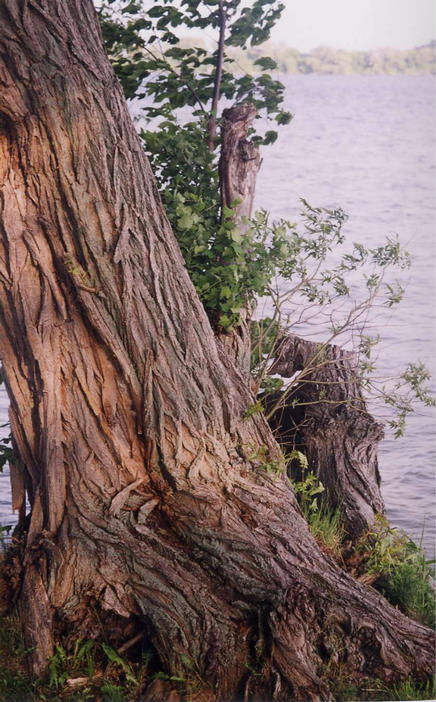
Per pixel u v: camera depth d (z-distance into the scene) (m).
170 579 4.46
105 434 4.72
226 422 4.99
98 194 4.67
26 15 4.52
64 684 4.38
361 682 4.45
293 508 4.96
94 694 4.36
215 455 4.86
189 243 5.65
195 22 6.41
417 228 21.56
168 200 5.75
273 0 6.36
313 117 60.03
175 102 6.62
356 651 4.51
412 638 4.61
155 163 6.08
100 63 4.80
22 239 4.66
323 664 4.45
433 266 16.88
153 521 4.70
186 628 4.41
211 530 4.61
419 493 7.90
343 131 51.88
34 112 4.57
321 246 6.26
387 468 8.50
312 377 6.28
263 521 4.74
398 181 31.25
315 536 5.68
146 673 4.48
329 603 4.56
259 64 6.59
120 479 4.72
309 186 28.84
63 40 4.62
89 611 4.52
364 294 14.07
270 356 6.25
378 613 4.62
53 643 4.48
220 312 5.75
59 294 4.71
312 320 11.99
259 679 4.34
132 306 4.71
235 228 5.63
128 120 4.92
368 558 5.59
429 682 4.47
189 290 4.98
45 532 4.64
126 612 4.45
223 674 4.39
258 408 5.05
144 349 4.75
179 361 4.82
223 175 5.77
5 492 7.74
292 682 4.29
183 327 4.86
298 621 4.43
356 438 6.18
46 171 4.63
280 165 34.78
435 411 9.77
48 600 4.48
